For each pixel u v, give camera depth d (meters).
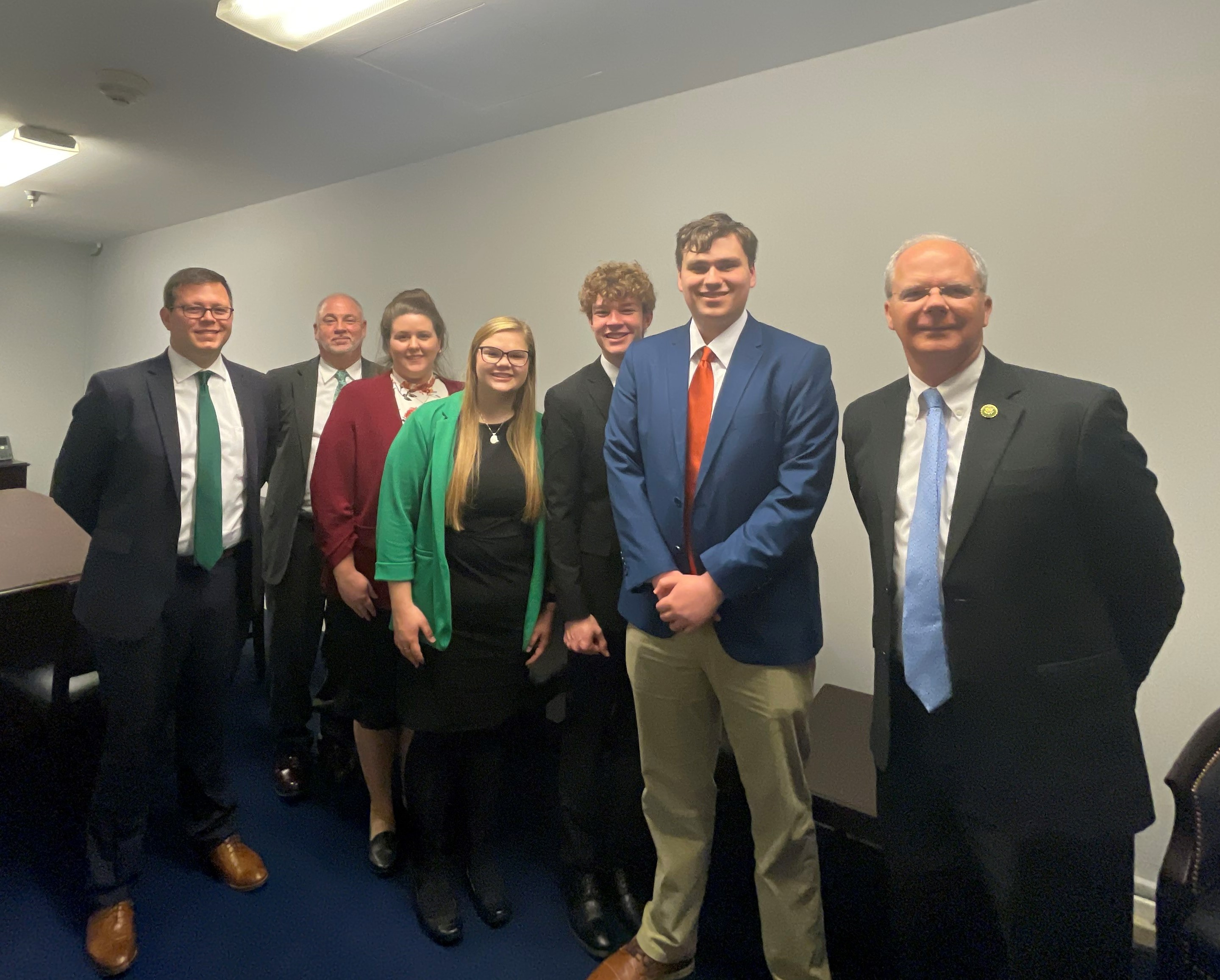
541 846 2.18
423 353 2.11
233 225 4.42
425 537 1.75
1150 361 1.70
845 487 2.16
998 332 1.90
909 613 1.18
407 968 1.70
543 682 1.85
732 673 1.42
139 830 1.78
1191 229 1.63
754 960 1.74
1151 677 1.76
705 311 1.41
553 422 1.73
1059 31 1.76
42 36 2.17
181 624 1.76
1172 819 1.74
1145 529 1.10
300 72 2.37
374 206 3.56
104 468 1.71
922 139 1.97
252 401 1.90
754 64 2.21
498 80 2.37
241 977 1.66
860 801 1.63
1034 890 1.16
